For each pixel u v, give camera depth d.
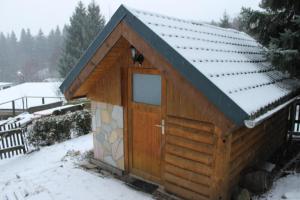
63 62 32.75
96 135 6.39
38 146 8.86
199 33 5.52
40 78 64.56
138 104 5.33
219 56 4.76
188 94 3.88
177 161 4.74
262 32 7.18
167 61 4.01
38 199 5.04
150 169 5.36
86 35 32.75
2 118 15.73
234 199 4.47
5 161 8.17
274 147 6.73
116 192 5.15
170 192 4.94
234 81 4.02
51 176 5.98
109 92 5.76
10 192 5.52
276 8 6.69
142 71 5.16
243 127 4.64
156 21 4.73
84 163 6.61
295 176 5.44
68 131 9.30
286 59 5.76
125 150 5.71
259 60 6.35
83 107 11.31
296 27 6.67
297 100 6.53
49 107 15.43
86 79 5.57
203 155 4.36
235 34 7.80
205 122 4.25
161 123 4.93
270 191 4.86
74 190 5.29
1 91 32.66
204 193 4.44
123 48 5.21
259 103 3.75
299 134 8.05
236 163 4.57
